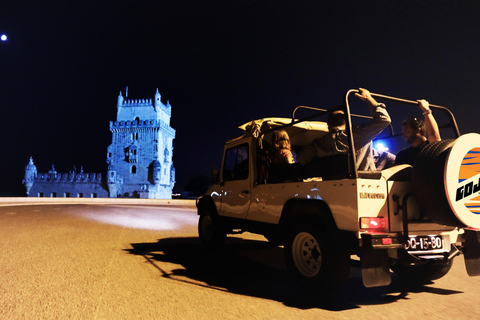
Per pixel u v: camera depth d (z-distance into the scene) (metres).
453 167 3.55
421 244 3.91
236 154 6.52
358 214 3.60
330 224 3.96
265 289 4.49
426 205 3.74
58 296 3.97
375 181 3.76
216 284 4.71
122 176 93.69
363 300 4.07
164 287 4.48
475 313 3.62
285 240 4.62
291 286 4.64
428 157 3.74
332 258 3.86
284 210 4.86
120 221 14.76
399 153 5.10
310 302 3.97
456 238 4.20
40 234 9.33
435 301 4.04
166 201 55.19
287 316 3.48
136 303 3.79
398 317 3.48
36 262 5.79
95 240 8.58
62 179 95.31
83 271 5.22
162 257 6.62
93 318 3.31
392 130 5.87
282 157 5.36
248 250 7.62
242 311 3.62
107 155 95.19
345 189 3.78
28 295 3.99
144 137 94.69
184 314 3.49
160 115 98.81
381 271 3.60
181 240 9.11
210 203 7.35
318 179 4.93
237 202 6.25
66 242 8.05
